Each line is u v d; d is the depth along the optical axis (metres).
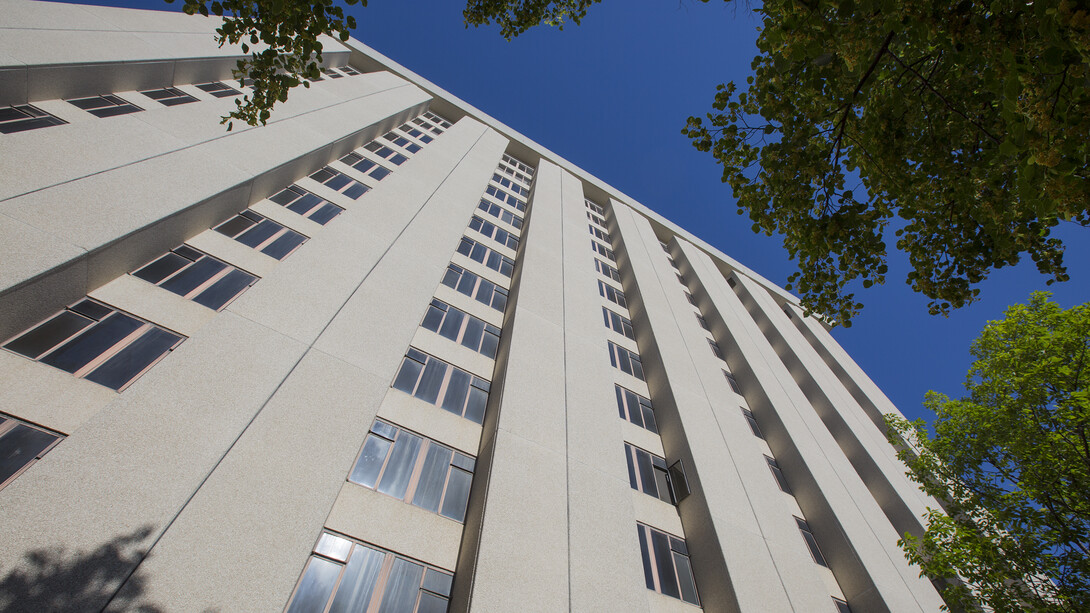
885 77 6.96
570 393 16.06
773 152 7.75
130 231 11.68
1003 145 5.00
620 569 11.55
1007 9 4.89
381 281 15.28
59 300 10.43
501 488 11.74
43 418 8.87
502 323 19.08
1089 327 11.04
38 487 7.45
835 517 18.78
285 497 9.12
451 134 32.22
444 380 15.13
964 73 6.41
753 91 7.82
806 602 14.09
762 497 17.23
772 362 29.52
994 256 7.38
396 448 12.44
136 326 11.22
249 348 11.11
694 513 15.63
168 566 7.47
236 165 15.89
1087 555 9.87
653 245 36.88
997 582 10.73
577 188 38.78
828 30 5.84
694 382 21.45
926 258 7.98
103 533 7.37
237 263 14.27
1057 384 11.08
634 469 16.92
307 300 13.09
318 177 20.38
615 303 27.31
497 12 12.41
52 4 17.16
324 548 9.77
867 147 7.17
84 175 12.02
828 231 7.59
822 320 8.54
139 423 8.83
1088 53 4.17
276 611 7.77
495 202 28.70
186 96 19.81
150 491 8.09
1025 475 10.83
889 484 23.53
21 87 14.16
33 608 6.40
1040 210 5.19
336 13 7.57
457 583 10.45
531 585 10.12
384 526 10.75
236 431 9.56
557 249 25.20
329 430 10.61
